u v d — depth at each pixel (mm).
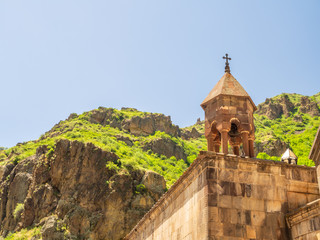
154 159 91688
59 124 108562
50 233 57062
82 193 61469
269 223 14656
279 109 172000
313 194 15562
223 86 17938
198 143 132875
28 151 85438
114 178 61750
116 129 108750
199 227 15031
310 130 89062
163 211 20594
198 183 15789
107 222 57812
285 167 15719
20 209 66500
